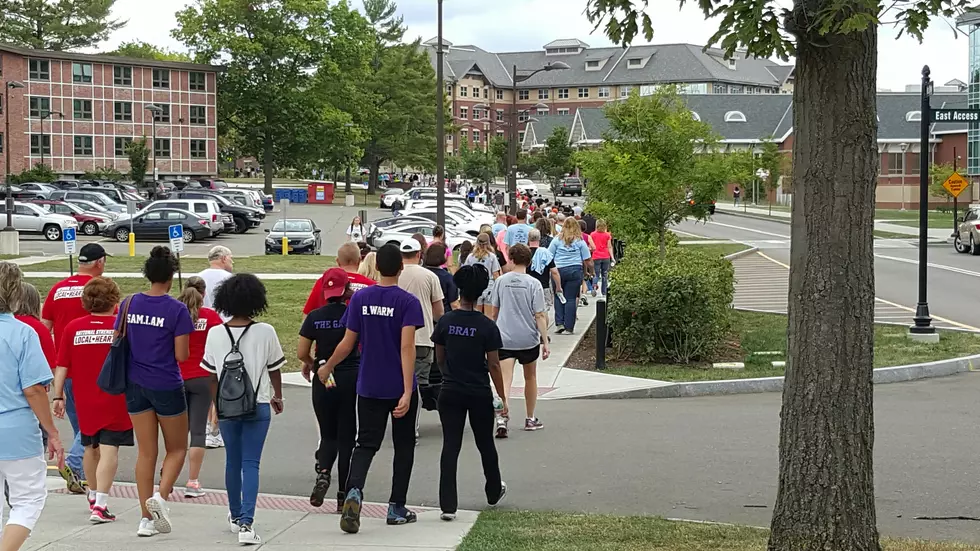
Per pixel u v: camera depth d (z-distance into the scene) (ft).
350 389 25.77
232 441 23.25
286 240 124.57
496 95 532.73
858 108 17.43
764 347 53.16
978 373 47.88
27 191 182.39
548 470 30.55
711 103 305.32
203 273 34.09
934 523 24.58
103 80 260.62
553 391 43.24
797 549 17.81
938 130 273.95
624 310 49.29
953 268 103.40
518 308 34.96
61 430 37.42
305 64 275.18
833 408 17.67
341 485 26.07
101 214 157.58
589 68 523.29
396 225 124.47
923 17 17.99
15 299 19.15
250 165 460.96
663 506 26.61
